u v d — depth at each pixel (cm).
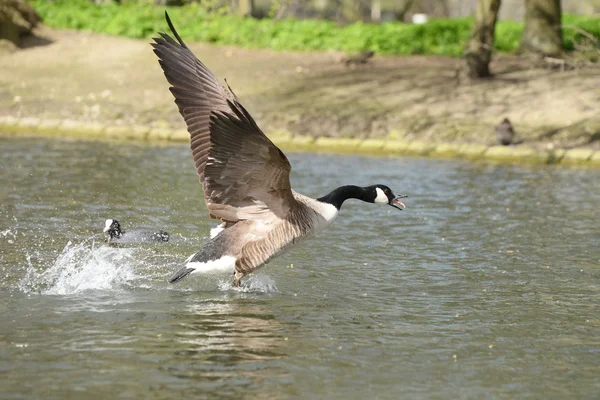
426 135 2277
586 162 2028
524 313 920
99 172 1720
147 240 1178
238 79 2808
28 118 2369
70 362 739
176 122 2425
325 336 831
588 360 779
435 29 3297
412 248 1212
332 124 2367
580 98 2441
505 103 2469
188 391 682
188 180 1673
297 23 3381
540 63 2883
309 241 1247
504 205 1525
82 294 953
